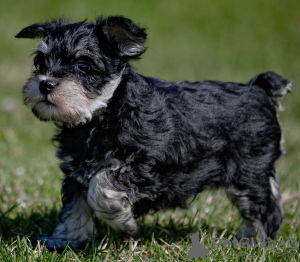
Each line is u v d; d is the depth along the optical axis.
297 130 14.66
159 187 6.67
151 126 6.52
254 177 7.35
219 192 8.22
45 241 6.89
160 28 26.73
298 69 21.59
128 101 6.47
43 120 6.56
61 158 6.71
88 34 6.58
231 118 7.18
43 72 6.49
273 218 7.59
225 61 22.86
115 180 6.41
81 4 28.02
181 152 6.76
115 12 27.44
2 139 13.18
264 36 26.20
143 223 7.96
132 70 6.71
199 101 7.08
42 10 27.64
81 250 6.77
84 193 6.77
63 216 6.94
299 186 9.98
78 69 6.47
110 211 6.52
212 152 7.03
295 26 27.09
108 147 6.40
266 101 7.70
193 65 21.98
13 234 7.34
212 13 28.16
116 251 6.73
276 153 7.67
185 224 8.09
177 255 6.62
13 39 24.73
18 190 9.18
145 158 6.45
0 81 18.95
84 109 6.34
